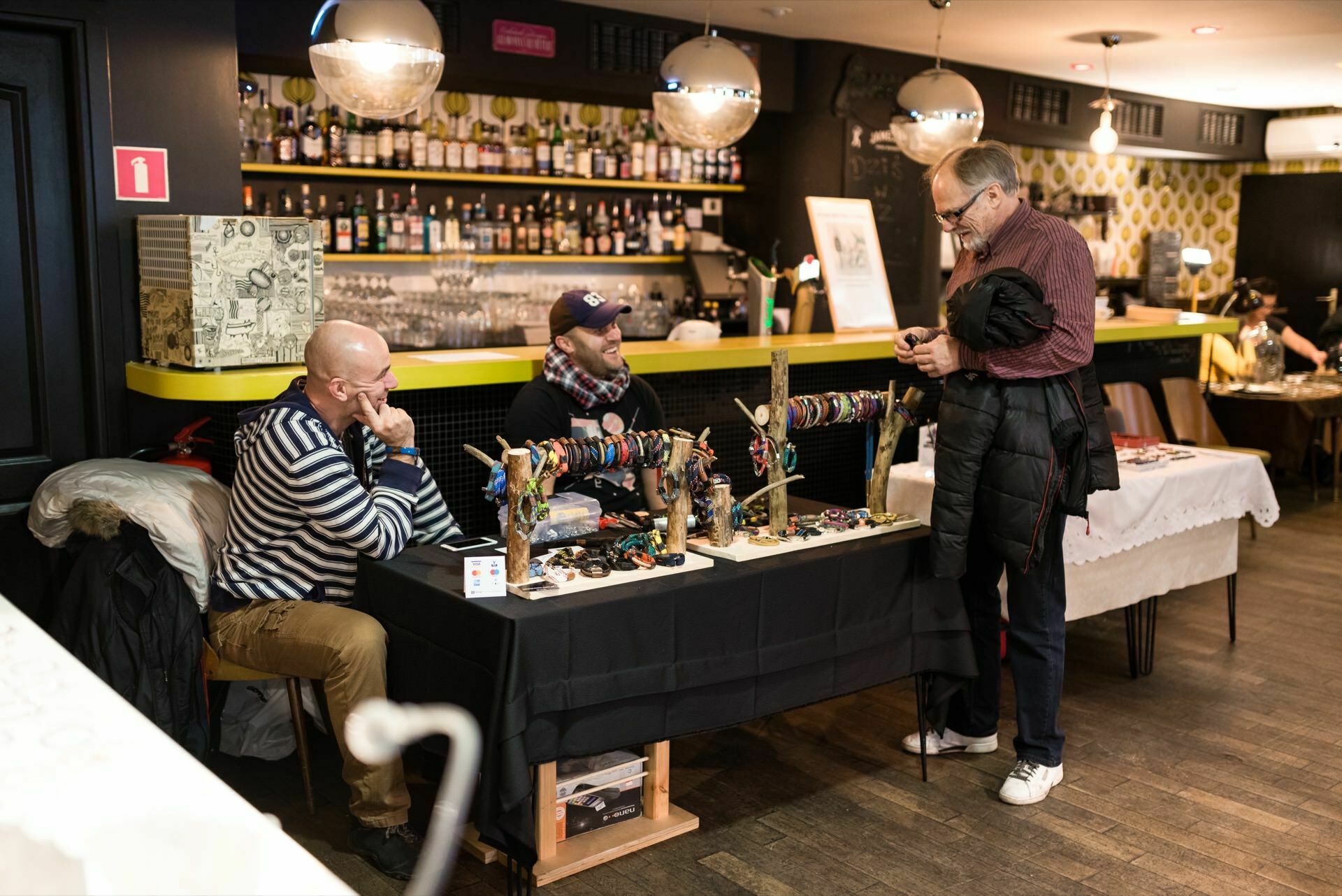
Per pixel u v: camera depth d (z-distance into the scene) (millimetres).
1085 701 3883
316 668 2689
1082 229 10164
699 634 2570
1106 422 3061
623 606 2430
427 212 6328
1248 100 9359
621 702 2492
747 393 4402
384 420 2818
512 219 6613
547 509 2502
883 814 3031
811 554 2844
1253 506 4383
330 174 5734
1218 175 11242
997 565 3221
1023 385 2916
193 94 3629
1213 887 2688
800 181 6891
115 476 2984
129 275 3535
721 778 3250
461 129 6500
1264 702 3898
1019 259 2922
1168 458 4180
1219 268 11312
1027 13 5930
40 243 3449
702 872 2723
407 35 3047
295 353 3299
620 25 6082
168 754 1367
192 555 2883
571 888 2635
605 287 7133
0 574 3439
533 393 3367
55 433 3521
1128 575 3873
